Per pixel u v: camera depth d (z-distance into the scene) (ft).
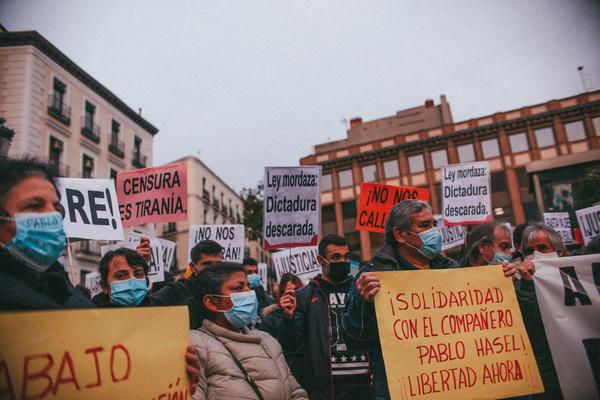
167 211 15.58
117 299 9.62
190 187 105.50
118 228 12.78
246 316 8.32
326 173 122.42
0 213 5.75
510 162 105.29
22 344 4.62
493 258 10.39
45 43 65.92
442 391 7.07
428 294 7.57
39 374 4.68
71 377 4.93
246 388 7.40
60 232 6.09
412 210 8.52
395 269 8.37
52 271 6.58
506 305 8.02
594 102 101.04
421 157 114.01
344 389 10.21
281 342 10.89
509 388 7.50
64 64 70.95
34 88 63.98
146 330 5.83
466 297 7.81
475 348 7.53
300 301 11.41
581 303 7.97
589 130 100.89
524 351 7.80
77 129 72.84
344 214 117.60
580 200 34.96
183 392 6.05
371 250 111.96
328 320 10.96
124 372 5.44
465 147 110.42
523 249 10.02
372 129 128.06
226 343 7.92
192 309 8.77
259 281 18.67
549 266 8.29
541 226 9.96
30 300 5.31
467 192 18.11
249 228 69.87
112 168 81.61
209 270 8.68
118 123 85.40
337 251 11.53
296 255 23.35
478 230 10.85
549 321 7.98
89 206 12.39
